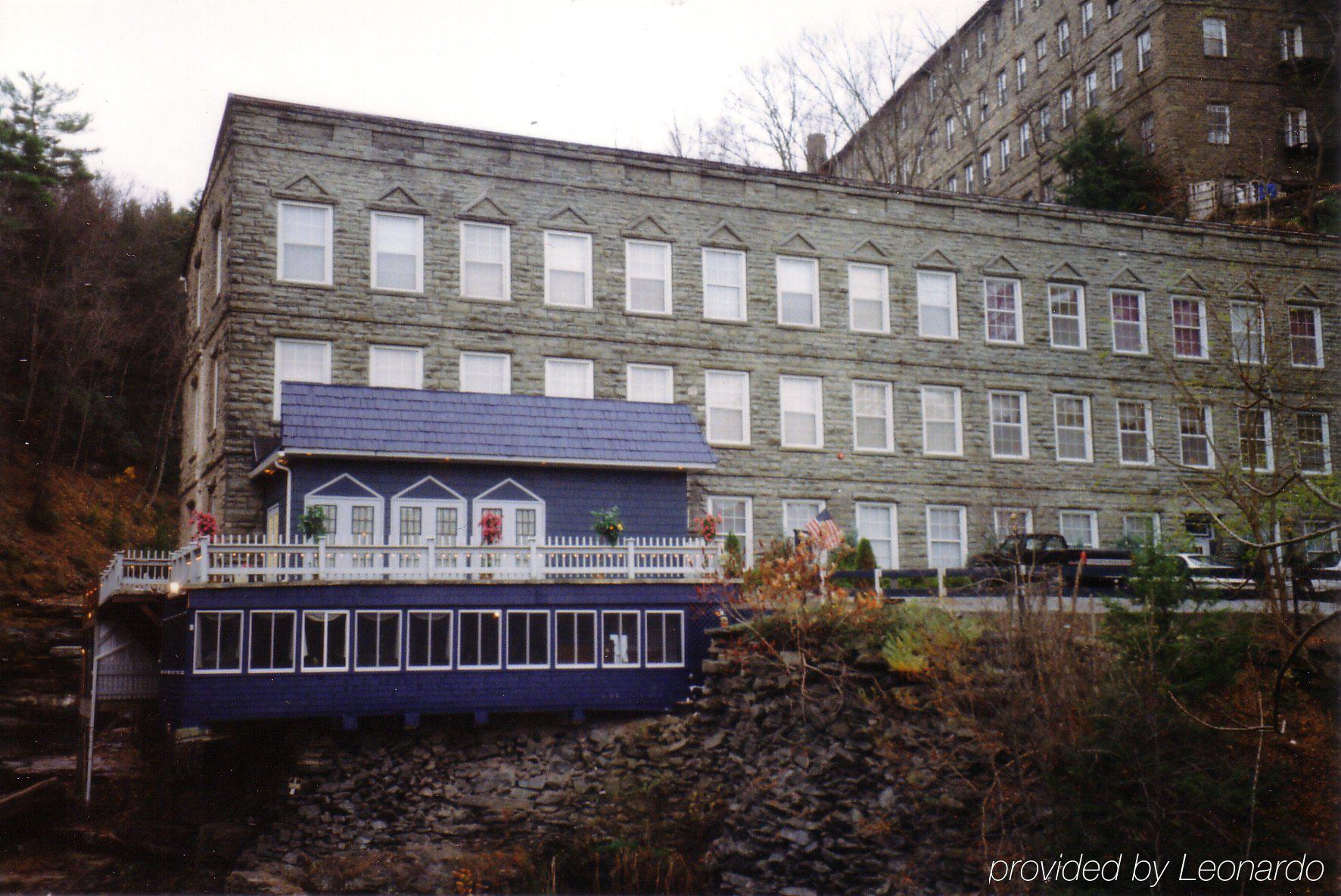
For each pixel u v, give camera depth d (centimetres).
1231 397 4300
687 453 3347
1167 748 2134
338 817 2541
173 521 6100
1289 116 5747
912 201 4097
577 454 3212
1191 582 2516
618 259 3725
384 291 3466
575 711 2722
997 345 4128
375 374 3441
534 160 3672
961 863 2200
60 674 4200
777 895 2331
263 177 3391
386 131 3525
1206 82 5666
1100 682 2195
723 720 2683
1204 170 5588
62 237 6262
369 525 3033
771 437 3806
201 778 3036
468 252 3578
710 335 3788
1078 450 4178
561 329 3631
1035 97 6619
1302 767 2330
